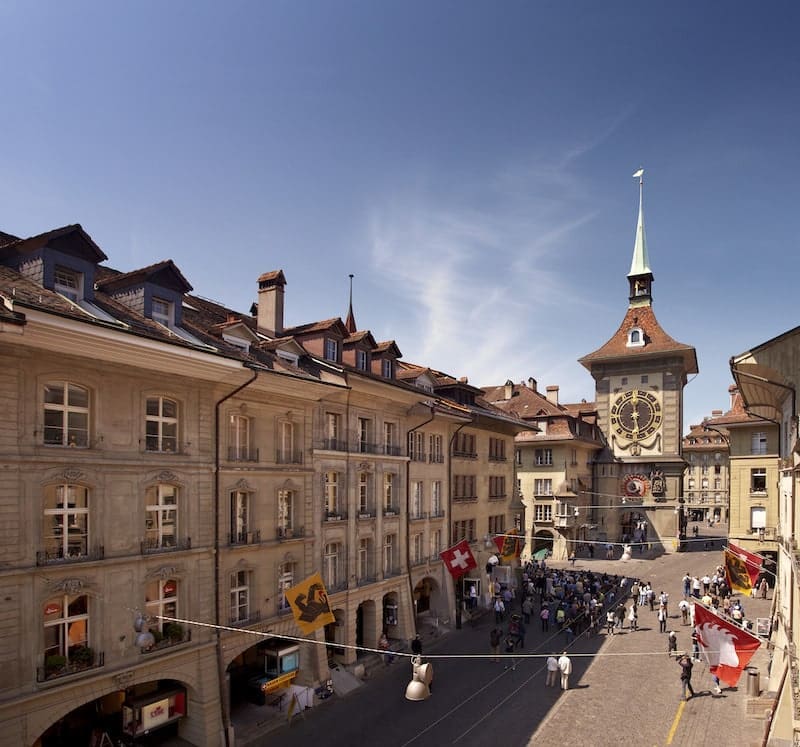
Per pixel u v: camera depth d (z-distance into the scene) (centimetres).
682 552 6850
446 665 3077
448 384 4347
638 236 7825
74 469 1802
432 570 3794
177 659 2064
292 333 3061
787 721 1995
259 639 2406
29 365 1716
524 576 4756
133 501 1969
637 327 7444
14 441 1669
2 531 1630
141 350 1867
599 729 2311
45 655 1736
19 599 1656
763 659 3086
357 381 2934
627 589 4744
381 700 2617
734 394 5462
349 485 3014
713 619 1923
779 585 3322
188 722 2152
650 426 7250
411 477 3628
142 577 1973
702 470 11031
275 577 2525
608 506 7288
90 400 1889
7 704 1598
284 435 2644
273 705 2472
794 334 2547
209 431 2252
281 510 2617
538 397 6838
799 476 2325
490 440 4812
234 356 2225
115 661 1877
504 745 2192
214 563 2233
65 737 2036
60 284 1920
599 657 3167
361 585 3067
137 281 2177
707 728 2303
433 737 2258
